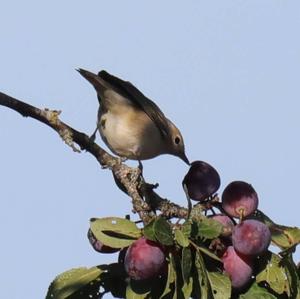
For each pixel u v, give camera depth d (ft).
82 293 28.86
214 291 26.18
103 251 28.48
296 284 26.89
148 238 26.17
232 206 28.66
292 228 27.89
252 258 27.07
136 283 27.02
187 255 25.34
